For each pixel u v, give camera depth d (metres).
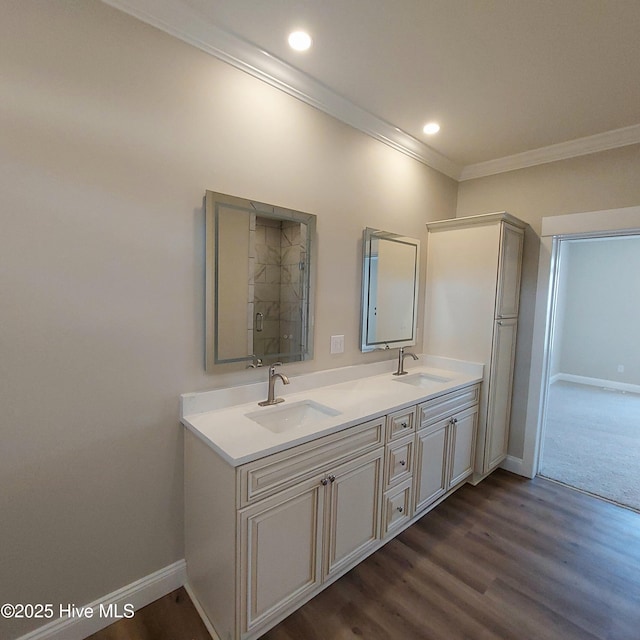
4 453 1.25
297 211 2.02
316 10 1.45
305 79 1.92
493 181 3.05
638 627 1.56
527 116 2.27
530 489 2.71
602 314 5.90
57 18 1.26
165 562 1.67
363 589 1.73
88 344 1.39
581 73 1.82
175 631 1.50
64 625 1.41
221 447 1.36
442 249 2.93
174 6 1.45
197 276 1.67
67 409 1.37
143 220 1.49
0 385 1.23
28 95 1.22
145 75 1.46
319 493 1.59
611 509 2.45
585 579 1.82
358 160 2.36
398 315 2.77
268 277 1.94
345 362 2.43
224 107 1.70
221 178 1.71
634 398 5.21
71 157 1.31
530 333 2.90
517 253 2.84
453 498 2.57
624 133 2.40
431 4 1.40
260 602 1.42
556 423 4.17
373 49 1.69
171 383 1.63
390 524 2.03
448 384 2.45
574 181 2.65
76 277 1.35
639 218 2.39
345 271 2.35
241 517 1.32
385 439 1.92
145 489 1.59
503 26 1.51
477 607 1.64
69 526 1.40
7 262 1.22
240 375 1.88
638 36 1.54
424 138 2.61
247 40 1.64
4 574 1.28
